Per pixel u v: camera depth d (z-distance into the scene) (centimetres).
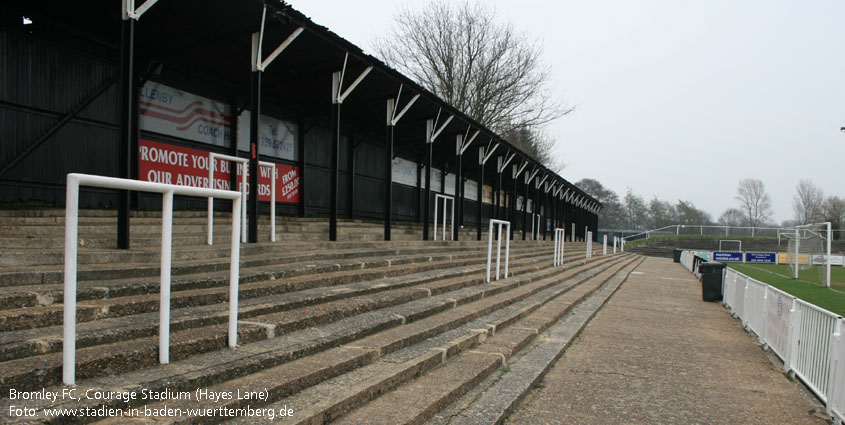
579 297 1000
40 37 757
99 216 764
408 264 852
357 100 1206
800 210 7125
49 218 641
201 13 764
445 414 367
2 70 708
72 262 262
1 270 385
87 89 825
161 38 852
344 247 867
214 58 947
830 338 450
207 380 301
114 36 843
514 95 2838
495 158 2028
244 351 357
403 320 529
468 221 2319
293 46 898
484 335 576
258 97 778
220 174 1067
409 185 1809
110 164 861
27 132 740
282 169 1224
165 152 945
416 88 1129
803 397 489
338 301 537
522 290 900
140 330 333
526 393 445
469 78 2772
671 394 479
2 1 698
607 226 10325
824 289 1853
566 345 635
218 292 443
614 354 626
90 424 238
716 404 457
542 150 3966
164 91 944
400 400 359
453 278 816
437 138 1644
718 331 829
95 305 350
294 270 587
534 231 2573
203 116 1024
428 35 2766
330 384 351
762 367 601
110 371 287
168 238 311
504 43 2784
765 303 716
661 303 1155
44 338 291
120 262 489
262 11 746
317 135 1342
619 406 438
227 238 735
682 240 5028
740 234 5150
